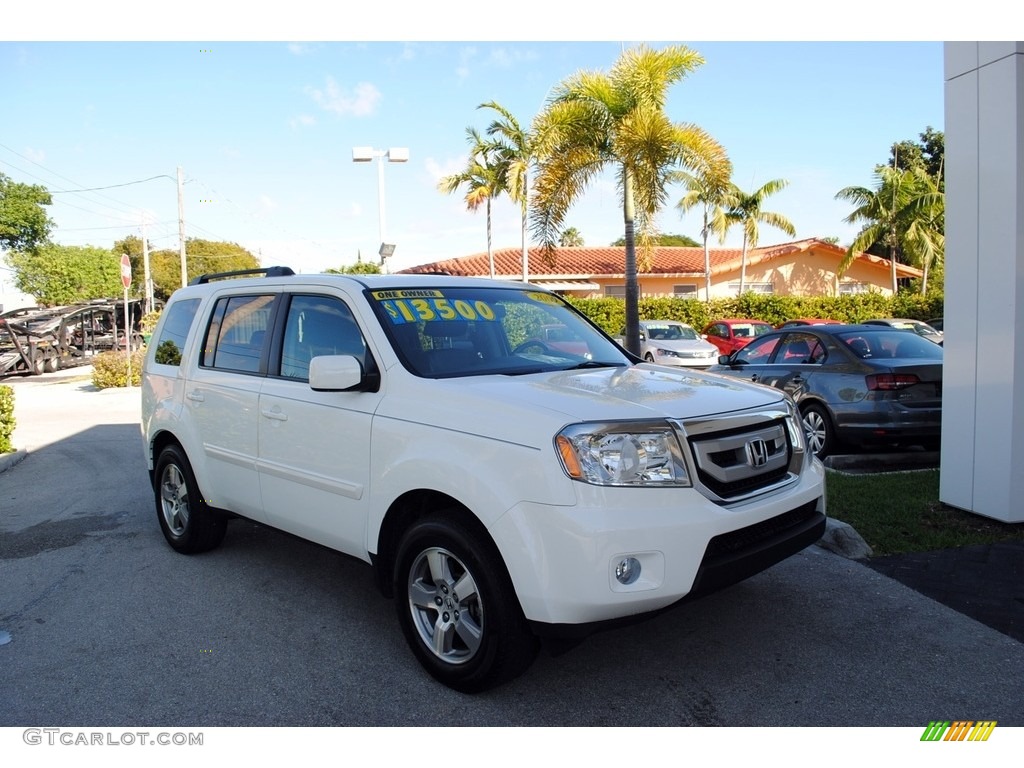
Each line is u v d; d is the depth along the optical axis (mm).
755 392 3883
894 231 28875
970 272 5598
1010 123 5227
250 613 4441
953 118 5676
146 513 6762
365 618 4352
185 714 3357
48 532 6230
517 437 3156
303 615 4402
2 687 3623
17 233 41562
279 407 4379
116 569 5254
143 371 5949
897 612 4223
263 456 4516
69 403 15367
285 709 3379
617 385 3715
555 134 14273
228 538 5930
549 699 3410
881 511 5840
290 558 5430
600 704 3365
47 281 42688
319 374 3719
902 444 7500
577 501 2988
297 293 4609
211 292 5406
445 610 3498
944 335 5859
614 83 14062
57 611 4531
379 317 4055
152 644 4051
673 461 3148
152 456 5781
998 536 5305
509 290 4938
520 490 3084
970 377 5645
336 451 3969
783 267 32156
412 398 3656
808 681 3525
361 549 3881
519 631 3217
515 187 19688
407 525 3750
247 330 4918
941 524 5582
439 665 3514
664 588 3025
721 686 3494
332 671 3715
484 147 22859
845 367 7801
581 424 3096
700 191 15781
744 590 4559
